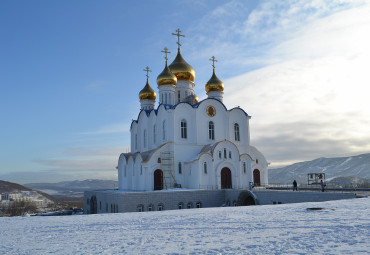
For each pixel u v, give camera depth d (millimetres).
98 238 14188
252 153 58875
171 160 51906
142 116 64812
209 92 63812
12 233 16875
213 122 56250
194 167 49906
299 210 20953
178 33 66875
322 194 32438
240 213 20969
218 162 50875
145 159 52438
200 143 54344
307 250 9977
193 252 10578
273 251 10086
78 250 11844
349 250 9719
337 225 14070
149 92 68750
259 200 41375
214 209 25359
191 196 45281
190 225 16688
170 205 43750
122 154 63125
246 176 53188
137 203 42062
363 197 28203
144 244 12336
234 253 10133
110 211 46812
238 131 58344
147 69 70688
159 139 56500
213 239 12562
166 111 54438
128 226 17516
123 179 63094
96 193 58094
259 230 14047
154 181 51500
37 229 18047
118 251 11344
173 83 61812
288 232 13172
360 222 14531
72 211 90250
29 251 12125
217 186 49656
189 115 54781
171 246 11688
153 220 19547
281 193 37906
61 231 16844
